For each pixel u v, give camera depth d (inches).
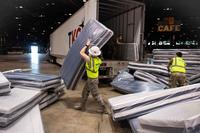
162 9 1089.4
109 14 487.8
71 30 451.5
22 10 1073.5
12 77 225.5
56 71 519.5
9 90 171.3
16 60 922.7
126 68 367.2
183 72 270.8
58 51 599.8
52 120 189.8
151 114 136.5
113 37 481.7
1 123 129.3
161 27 941.8
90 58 206.5
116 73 356.5
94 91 209.2
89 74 208.4
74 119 193.3
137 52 393.7
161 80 304.3
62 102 252.5
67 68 259.4
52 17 1337.4
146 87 273.9
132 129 150.5
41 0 884.6
